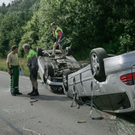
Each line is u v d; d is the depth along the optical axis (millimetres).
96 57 4473
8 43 38688
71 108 5512
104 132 3873
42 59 8922
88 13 16484
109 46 15406
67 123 4410
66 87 6570
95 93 4707
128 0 16344
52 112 5211
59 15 17797
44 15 18578
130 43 13914
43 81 8586
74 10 16953
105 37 17000
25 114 5086
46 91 7809
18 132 4004
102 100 4691
